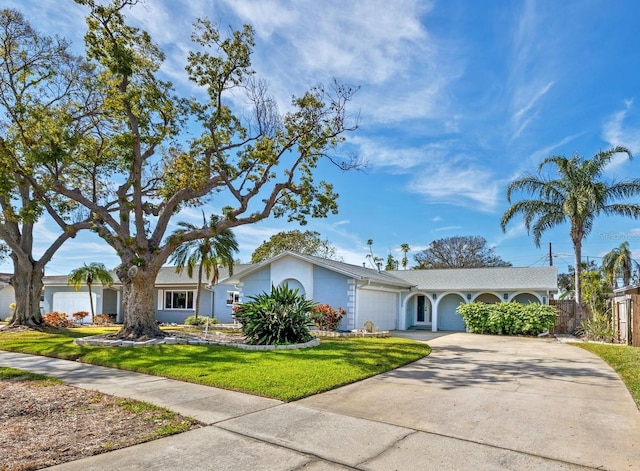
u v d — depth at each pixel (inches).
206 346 509.4
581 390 307.6
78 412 245.9
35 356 466.9
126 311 576.4
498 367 406.9
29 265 777.6
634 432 215.0
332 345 543.2
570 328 864.9
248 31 543.2
